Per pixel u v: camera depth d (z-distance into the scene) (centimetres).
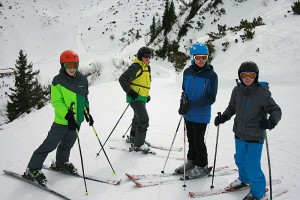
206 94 376
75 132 401
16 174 396
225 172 407
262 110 312
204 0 3803
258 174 317
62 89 370
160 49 3956
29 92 2934
